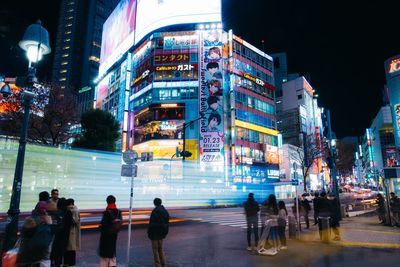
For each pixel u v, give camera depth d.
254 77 57.75
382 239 11.37
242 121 52.44
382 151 90.38
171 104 50.69
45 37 8.54
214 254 8.72
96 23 147.75
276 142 59.59
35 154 31.27
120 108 65.00
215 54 52.38
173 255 8.55
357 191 58.53
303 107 76.94
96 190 35.09
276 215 9.43
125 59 67.00
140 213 23.03
